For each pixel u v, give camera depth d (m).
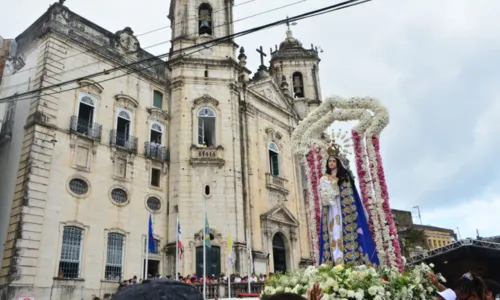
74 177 20.91
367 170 10.36
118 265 21.67
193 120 26.92
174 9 31.09
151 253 23.30
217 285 20.75
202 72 28.36
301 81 39.94
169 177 25.78
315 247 10.84
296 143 12.04
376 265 8.68
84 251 20.28
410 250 52.44
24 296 17.53
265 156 31.31
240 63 31.97
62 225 19.77
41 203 19.20
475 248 18.72
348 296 6.57
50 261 18.88
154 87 27.02
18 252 17.86
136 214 23.25
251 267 25.22
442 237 60.66
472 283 6.12
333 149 10.21
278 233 30.06
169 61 28.44
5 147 21.28
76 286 19.45
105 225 21.58
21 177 19.31
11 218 18.80
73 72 22.39
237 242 24.75
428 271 8.27
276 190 31.03
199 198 25.06
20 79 22.56
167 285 2.02
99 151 22.44
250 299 11.55
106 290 20.61
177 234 22.17
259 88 33.09
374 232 9.73
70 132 21.25
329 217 9.73
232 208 25.47
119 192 22.94
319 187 9.98
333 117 11.32
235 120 28.05
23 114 21.12
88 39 23.59
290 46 41.03
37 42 22.47
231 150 26.95
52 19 22.08
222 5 30.92
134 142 24.47
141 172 24.31
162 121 26.73
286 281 7.43
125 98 24.70
